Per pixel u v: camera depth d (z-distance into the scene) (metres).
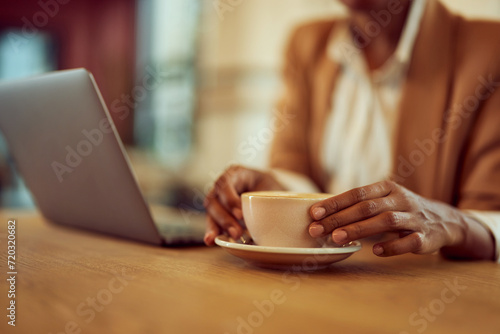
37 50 4.26
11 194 3.74
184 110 3.76
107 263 0.66
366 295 0.51
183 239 0.83
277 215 0.63
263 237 0.65
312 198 0.63
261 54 3.22
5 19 4.17
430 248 0.68
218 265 0.67
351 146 1.40
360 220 0.63
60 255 0.72
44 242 0.86
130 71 4.10
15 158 0.99
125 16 4.11
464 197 1.11
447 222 0.71
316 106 1.48
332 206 0.62
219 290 0.52
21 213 1.43
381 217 0.63
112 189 0.78
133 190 0.75
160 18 3.94
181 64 3.79
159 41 3.95
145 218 0.79
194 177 3.56
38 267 0.62
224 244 0.65
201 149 3.61
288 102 1.51
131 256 0.73
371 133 1.37
